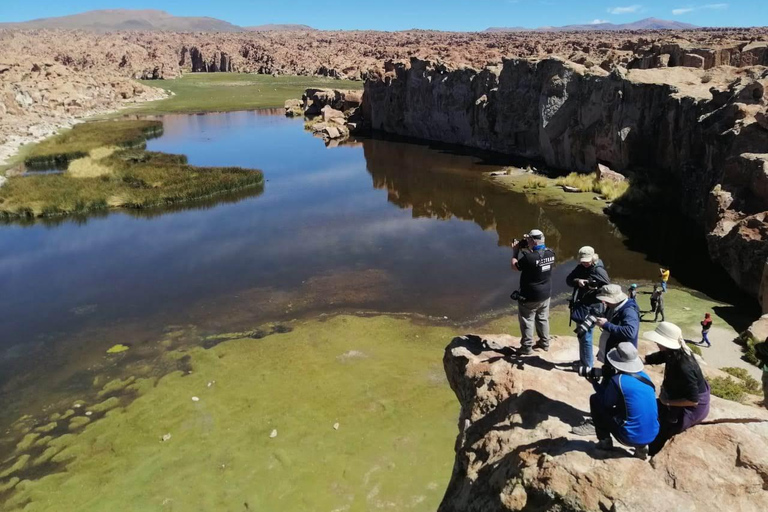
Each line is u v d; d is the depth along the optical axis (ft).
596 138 147.13
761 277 74.69
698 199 107.65
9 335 72.84
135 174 159.22
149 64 543.39
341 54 596.70
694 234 104.78
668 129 125.70
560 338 36.60
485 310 76.84
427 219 123.65
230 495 42.78
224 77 538.47
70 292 87.15
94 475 45.60
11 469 46.93
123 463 46.78
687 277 86.12
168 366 62.90
